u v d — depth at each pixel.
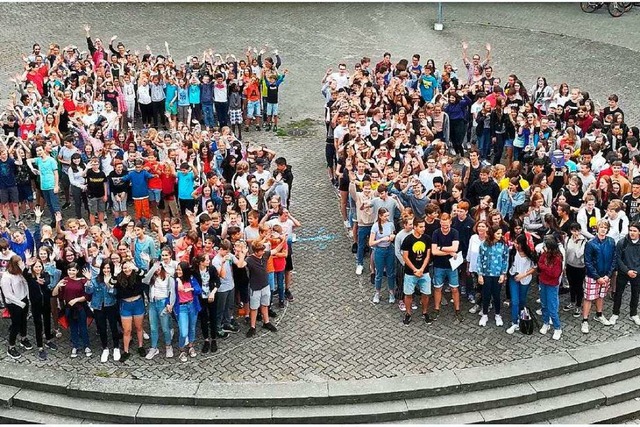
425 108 21.73
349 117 20.56
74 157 18.59
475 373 13.80
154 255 15.41
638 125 24.12
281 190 17.70
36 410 13.55
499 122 21.47
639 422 13.62
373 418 13.23
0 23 33.25
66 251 14.34
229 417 13.14
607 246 14.59
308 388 13.48
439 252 14.84
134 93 24.20
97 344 14.81
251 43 32.12
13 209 18.86
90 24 33.62
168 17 35.00
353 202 17.55
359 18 35.19
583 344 14.62
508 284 15.48
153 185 18.58
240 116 24.08
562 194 16.61
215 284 14.17
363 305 15.91
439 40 32.38
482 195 16.81
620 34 32.44
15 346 14.45
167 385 13.59
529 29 33.41
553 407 13.52
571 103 22.02
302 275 17.02
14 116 21.38
